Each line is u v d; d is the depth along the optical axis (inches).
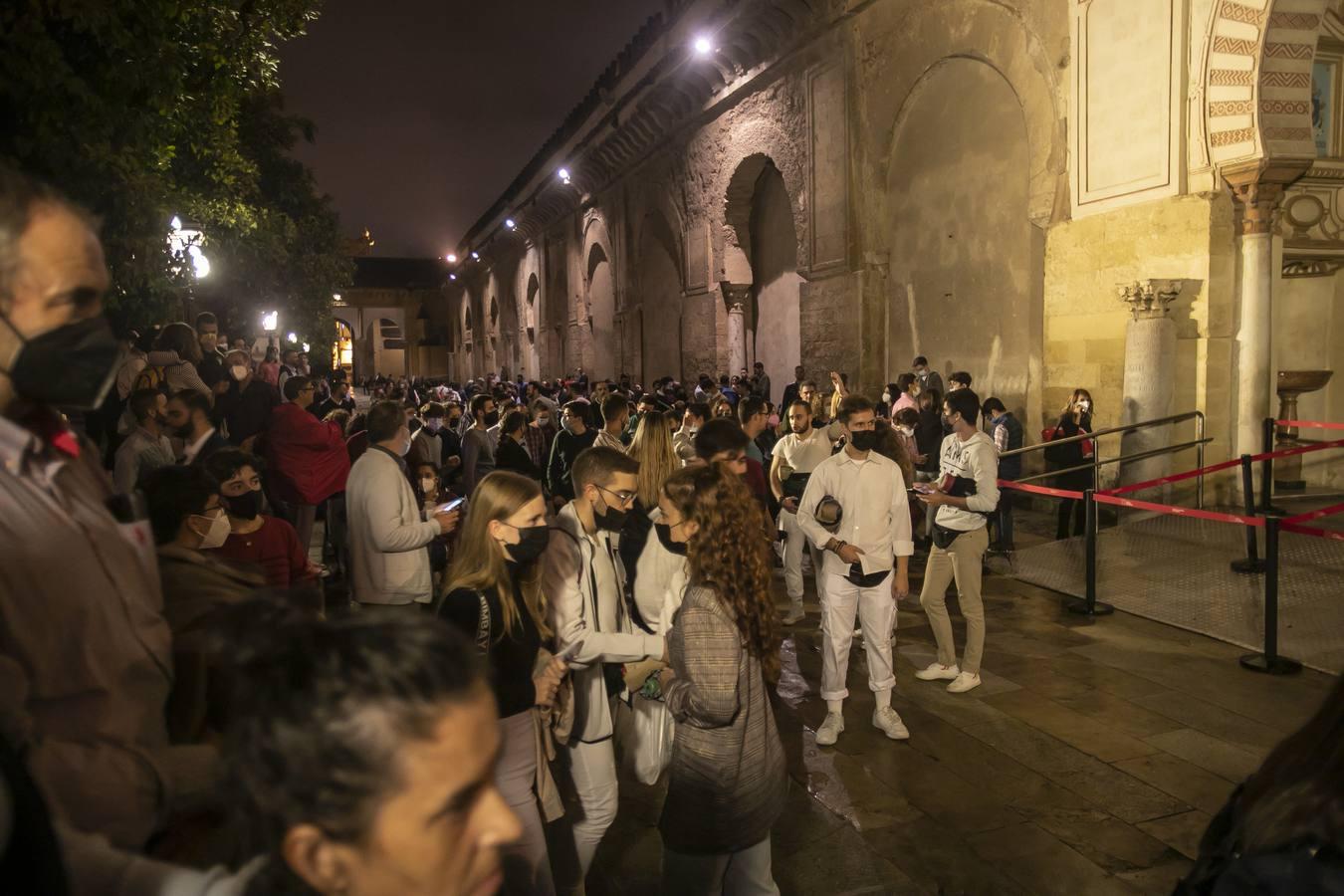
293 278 957.2
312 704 29.6
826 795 176.4
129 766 46.9
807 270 735.7
